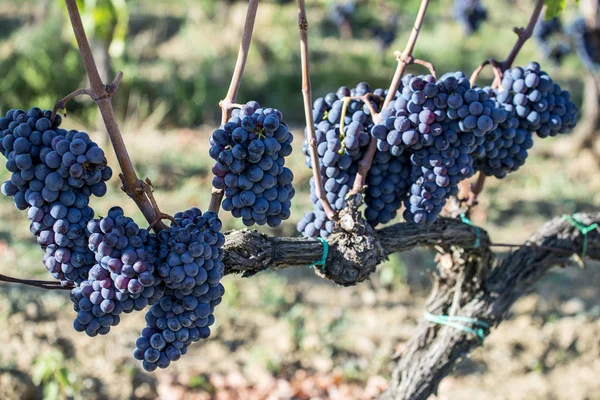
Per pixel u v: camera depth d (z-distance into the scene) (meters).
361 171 1.85
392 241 1.94
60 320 3.70
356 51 8.61
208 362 3.55
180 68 7.79
